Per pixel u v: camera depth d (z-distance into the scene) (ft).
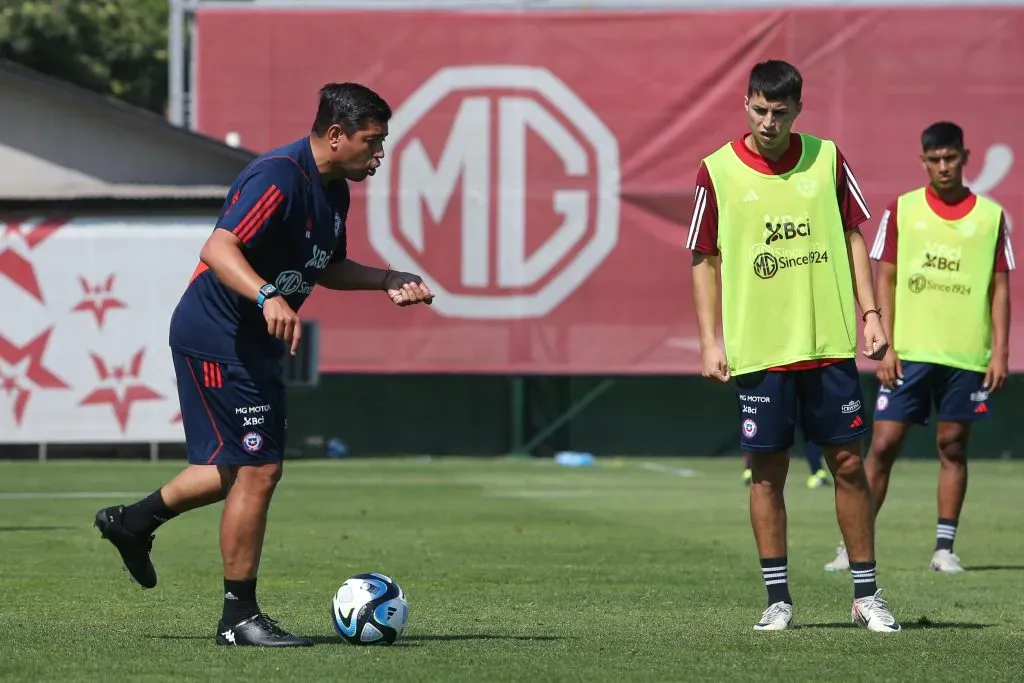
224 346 68.08
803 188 75.77
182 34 311.88
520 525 148.36
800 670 62.08
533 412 333.42
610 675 60.29
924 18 300.81
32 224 289.53
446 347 302.25
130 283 290.35
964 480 111.04
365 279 73.26
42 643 68.28
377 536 134.82
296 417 336.70
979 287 111.24
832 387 75.97
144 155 301.43
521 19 301.84
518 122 302.25
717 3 301.02
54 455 297.74
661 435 338.95
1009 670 62.39
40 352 289.53
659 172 301.22
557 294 302.25
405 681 58.03
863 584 77.25
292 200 67.62
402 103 302.86
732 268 76.33
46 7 439.63
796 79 74.49
